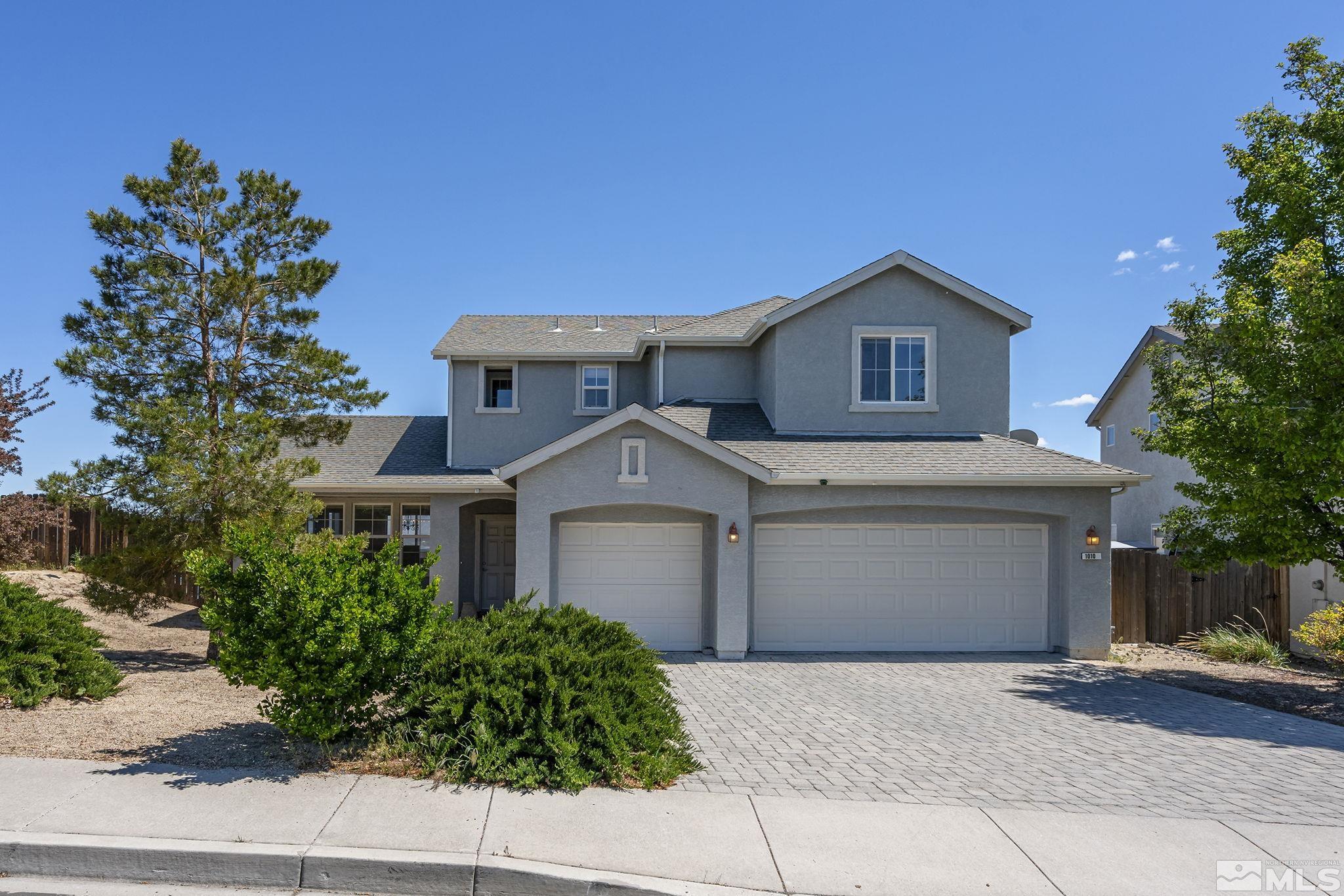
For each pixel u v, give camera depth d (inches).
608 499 510.9
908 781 266.2
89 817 206.5
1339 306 378.9
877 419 601.9
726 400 668.7
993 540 551.8
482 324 789.9
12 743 265.1
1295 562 438.6
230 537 265.7
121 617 633.6
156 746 267.0
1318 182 423.2
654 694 294.4
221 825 205.3
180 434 460.4
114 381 485.4
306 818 211.5
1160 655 550.3
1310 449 383.9
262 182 519.8
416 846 197.3
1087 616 529.3
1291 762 298.5
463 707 255.1
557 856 195.9
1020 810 238.1
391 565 274.5
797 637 542.9
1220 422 434.6
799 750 303.9
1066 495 534.6
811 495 529.0
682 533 540.1
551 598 514.0
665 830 214.7
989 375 606.9
